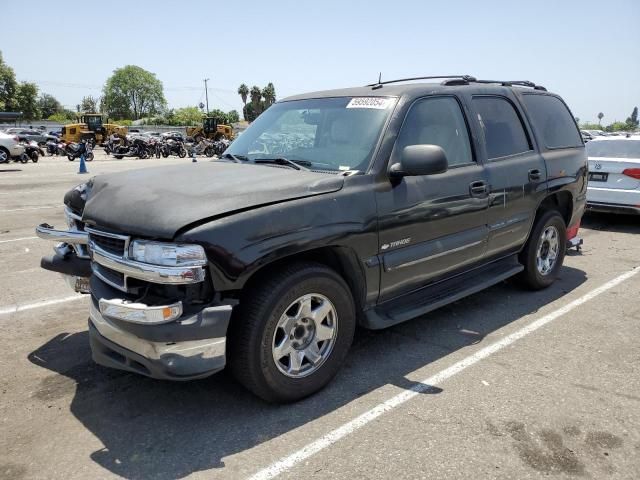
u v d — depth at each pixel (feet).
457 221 13.83
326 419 10.48
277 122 14.82
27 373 12.39
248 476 8.84
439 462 9.15
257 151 14.17
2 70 303.89
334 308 11.30
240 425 10.28
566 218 19.30
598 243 25.81
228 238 9.48
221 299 9.80
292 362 10.85
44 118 411.54
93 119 146.41
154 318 9.21
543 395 11.35
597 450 9.47
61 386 11.81
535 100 17.92
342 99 14.03
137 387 11.76
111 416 10.64
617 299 17.43
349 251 11.32
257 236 9.78
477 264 15.33
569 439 9.79
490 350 13.58
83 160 66.28
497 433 9.98
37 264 21.31
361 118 13.01
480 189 14.35
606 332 14.73
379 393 11.45
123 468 9.07
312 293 10.80
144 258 9.57
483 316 15.94
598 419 10.43
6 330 14.85
